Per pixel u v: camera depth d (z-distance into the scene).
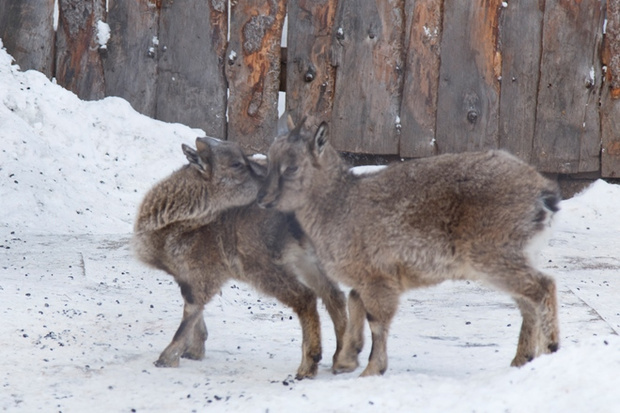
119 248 24.58
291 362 16.27
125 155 31.45
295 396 13.05
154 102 33.81
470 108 32.41
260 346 17.38
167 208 16.27
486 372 13.43
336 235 14.97
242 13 33.06
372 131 32.91
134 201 29.50
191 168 16.38
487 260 13.97
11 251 23.77
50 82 32.91
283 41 38.00
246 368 15.77
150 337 17.61
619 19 31.56
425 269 14.41
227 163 16.11
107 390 14.26
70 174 29.52
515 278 13.88
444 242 14.16
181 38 33.47
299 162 15.18
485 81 32.38
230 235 16.09
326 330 18.83
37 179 28.36
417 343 17.30
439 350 16.73
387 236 14.46
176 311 19.45
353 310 15.65
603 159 32.16
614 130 32.03
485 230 13.88
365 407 12.34
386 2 32.41
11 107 31.23
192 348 16.44
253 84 33.19
